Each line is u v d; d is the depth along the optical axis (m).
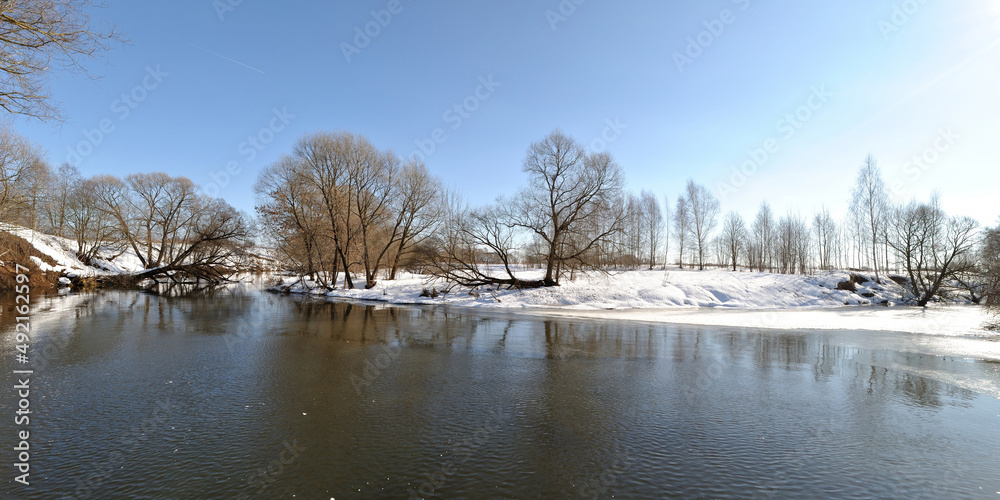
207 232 48.06
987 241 34.47
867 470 6.26
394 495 5.47
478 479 5.89
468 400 9.27
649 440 7.25
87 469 6.10
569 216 34.62
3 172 26.38
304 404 8.92
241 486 5.67
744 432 7.62
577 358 13.50
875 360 13.53
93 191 48.66
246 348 14.59
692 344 16.17
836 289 41.28
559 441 7.18
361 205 39.78
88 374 11.09
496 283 37.66
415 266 39.25
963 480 6.00
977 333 19.72
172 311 25.42
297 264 44.88
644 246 67.25
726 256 65.69
